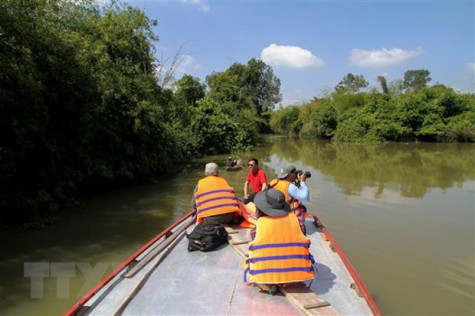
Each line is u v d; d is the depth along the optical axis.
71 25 14.45
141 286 4.09
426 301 5.62
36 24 9.85
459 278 6.37
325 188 13.67
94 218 9.81
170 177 16.47
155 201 11.80
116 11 17.38
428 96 39.91
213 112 28.45
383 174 17.08
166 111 19.53
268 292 3.94
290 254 3.83
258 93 65.00
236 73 59.66
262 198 4.07
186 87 36.38
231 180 15.36
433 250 7.63
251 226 5.88
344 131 42.50
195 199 6.23
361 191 13.16
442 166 20.02
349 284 4.25
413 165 20.48
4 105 8.41
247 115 39.28
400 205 11.19
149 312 3.57
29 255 7.27
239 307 3.67
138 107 14.23
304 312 3.55
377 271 6.64
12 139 9.07
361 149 31.72
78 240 8.13
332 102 54.00
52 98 10.34
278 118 63.38
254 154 27.72
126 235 8.47
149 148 15.52
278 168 20.09
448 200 11.83
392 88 51.38
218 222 5.47
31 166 10.44
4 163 9.29
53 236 8.38
